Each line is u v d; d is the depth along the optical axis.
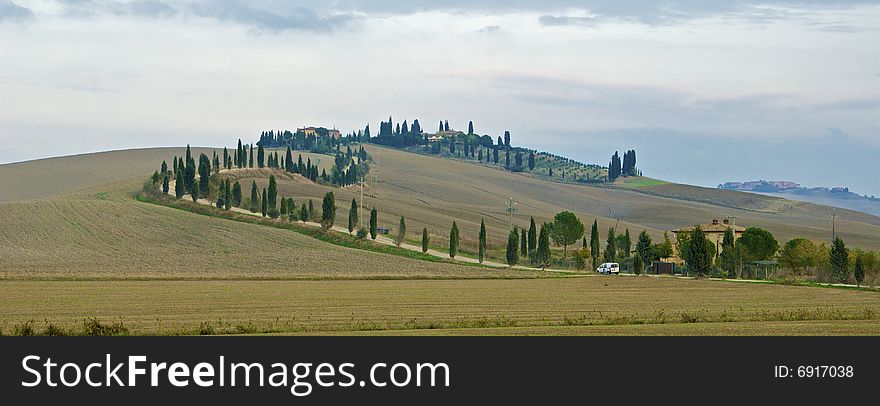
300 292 162.00
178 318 113.44
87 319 111.19
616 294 160.88
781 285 188.25
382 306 133.25
